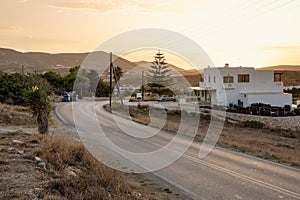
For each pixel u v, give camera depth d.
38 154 10.88
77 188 7.57
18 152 10.81
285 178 10.67
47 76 67.56
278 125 34.97
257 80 55.16
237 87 53.47
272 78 56.00
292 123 36.38
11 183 7.42
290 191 9.20
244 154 15.17
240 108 46.09
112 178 9.12
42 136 15.54
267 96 53.69
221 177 10.82
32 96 18.86
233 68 53.44
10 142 13.12
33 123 24.50
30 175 8.18
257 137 24.11
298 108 46.72
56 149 11.84
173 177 10.83
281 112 42.81
